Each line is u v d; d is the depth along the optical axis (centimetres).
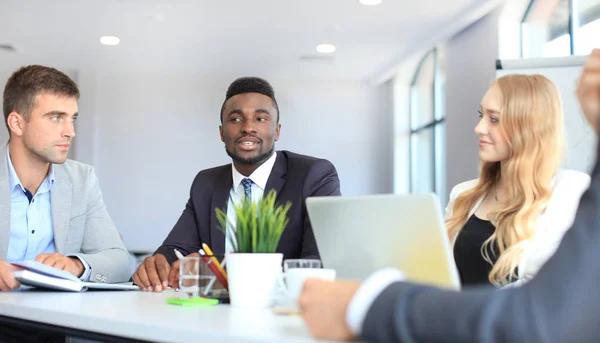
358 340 91
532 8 602
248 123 239
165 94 917
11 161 241
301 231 230
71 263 212
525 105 207
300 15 655
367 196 135
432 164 842
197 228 249
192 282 160
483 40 654
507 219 203
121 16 668
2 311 153
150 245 905
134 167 910
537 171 204
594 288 71
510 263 196
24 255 242
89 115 896
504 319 73
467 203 227
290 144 928
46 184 246
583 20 519
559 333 71
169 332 112
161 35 733
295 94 932
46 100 235
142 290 201
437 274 129
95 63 858
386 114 939
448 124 740
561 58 475
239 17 665
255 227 151
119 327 121
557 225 198
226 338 103
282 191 235
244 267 149
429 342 80
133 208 908
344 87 938
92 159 897
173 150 914
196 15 661
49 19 679
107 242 253
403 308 83
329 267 148
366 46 763
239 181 242
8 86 240
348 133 936
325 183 236
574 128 458
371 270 139
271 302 149
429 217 126
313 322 95
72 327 132
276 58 823
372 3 616
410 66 871
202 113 919
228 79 920
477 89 669
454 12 639
